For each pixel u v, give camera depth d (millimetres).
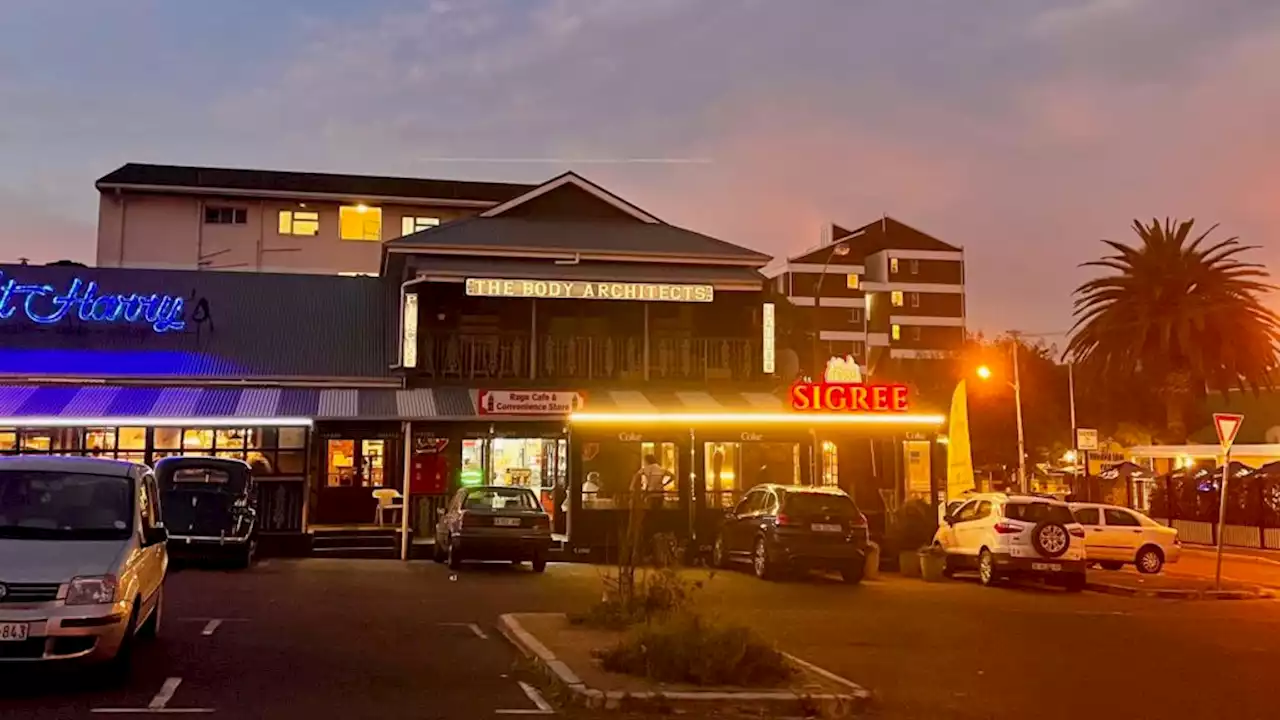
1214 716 9758
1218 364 42219
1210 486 39188
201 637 12852
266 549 24625
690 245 31219
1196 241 42469
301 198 42875
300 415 25062
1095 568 27391
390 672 11055
